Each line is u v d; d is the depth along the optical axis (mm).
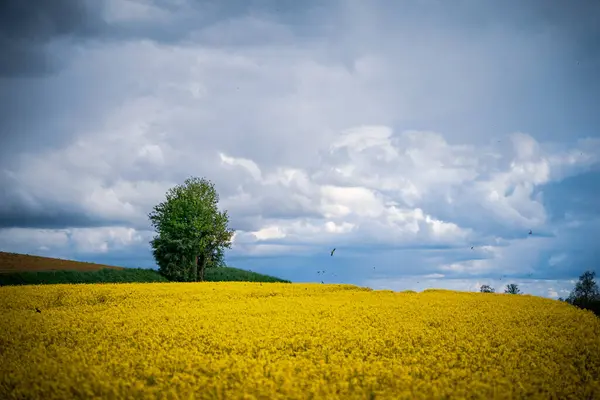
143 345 16750
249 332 18969
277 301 28891
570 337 19297
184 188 59844
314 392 11914
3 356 15320
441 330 20156
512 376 13531
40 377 12492
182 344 17047
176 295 30031
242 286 36438
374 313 24047
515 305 28422
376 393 11984
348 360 15312
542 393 12133
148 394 11758
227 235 59188
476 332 19750
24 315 22391
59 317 21953
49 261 57531
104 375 12875
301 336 18469
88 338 17812
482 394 11828
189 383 12492
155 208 58719
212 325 20203
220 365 14000
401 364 14930
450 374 13734
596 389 12828
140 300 27906
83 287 32125
